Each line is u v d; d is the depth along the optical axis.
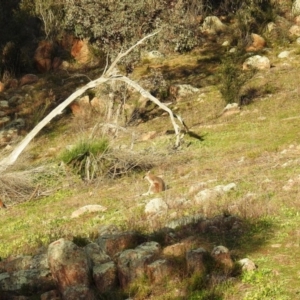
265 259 8.84
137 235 9.87
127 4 27.97
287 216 11.02
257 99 27.98
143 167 20.06
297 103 26.39
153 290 8.24
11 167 20.17
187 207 13.07
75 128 28.27
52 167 20.16
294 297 7.61
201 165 18.73
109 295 8.25
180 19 29.00
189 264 8.45
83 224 13.40
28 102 33.03
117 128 22.55
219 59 36.03
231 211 11.63
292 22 40.03
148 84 31.23
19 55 37.88
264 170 16.09
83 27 28.77
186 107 29.00
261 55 35.06
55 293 8.54
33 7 41.03
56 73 36.84
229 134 22.89
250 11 39.59
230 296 7.80
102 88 29.44
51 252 8.61
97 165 19.70
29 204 18.02
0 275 9.41
